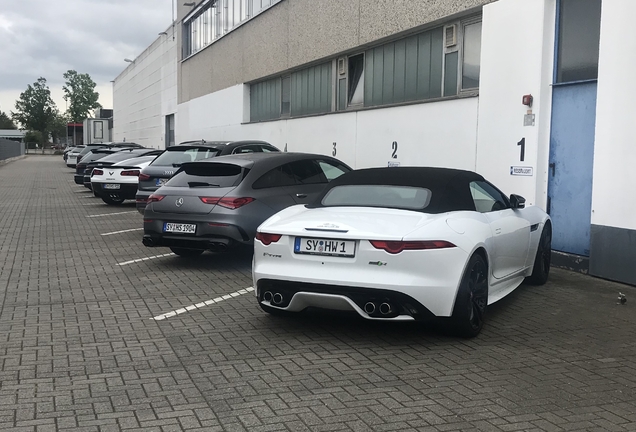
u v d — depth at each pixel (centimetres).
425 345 509
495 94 960
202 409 380
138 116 4597
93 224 1321
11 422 360
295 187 866
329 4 1524
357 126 1403
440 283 486
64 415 371
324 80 1634
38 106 14338
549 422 363
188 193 804
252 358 476
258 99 2127
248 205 793
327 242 502
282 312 575
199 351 493
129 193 1694
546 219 734
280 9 1830
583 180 834
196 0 2756
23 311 615
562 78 868
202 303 646
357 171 629
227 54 2359
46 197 2031
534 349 501
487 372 447
